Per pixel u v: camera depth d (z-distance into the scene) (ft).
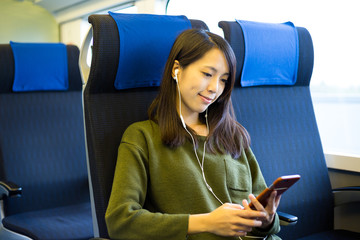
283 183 3.22
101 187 4.07
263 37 5.28
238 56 5.09
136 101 4.51
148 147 3.88
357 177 5.77
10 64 7.01
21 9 13.60
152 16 4.58
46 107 7.34
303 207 5.38
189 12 8.23
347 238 5.13
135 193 3.59
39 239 5.39
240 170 4.28
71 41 13.21
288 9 6.54
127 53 4.25
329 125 6.24
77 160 7.34
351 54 5.80
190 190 3.84
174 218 3.39
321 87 6.29
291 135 5.58
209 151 4.14
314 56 6.23
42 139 7.15
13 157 6.83
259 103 5.42
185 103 4.12
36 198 6.88
